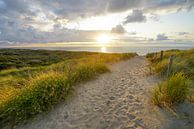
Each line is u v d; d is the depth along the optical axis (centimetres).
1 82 704
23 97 416
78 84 662
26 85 509
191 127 319
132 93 556
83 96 530
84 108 438
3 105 404
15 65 2605
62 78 567
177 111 381
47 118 388
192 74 701
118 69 1184
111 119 373
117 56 2086
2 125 368
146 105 438
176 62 912
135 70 1134
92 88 626
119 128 335
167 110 390
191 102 421
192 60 898
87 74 771
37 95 431
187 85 448
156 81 720
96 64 1023
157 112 388
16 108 393
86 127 347
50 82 507
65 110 426
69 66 884
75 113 410
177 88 426
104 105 454
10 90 495
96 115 396
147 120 358
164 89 457
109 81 755
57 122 370
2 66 2477
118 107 437
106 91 589
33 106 399
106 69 1023
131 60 2131
